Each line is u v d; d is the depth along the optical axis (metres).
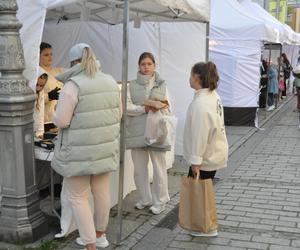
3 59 3.62
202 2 5.44
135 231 4.27
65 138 3.35
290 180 6.07
